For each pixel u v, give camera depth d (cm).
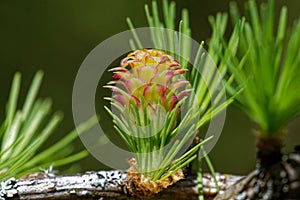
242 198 22
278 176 22
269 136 22
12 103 25
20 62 73
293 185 22
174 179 23
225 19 24
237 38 23
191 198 23
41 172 24
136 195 23
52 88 72
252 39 23
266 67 22
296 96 22
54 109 70
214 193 24
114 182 23
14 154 24
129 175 23
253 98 22
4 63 72
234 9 24
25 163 24
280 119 22
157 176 23
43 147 64
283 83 22
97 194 23
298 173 22
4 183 23
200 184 23
